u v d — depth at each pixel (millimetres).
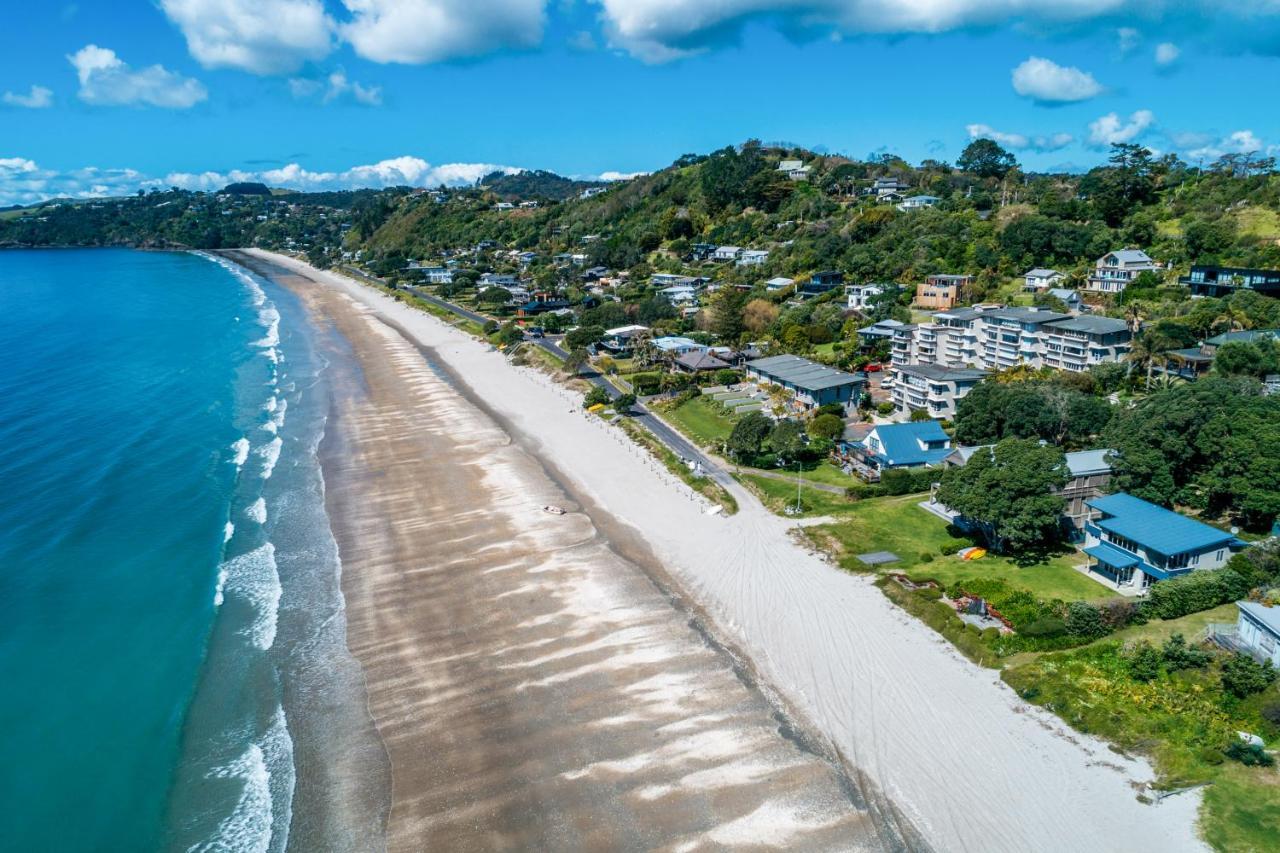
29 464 83312
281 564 62969
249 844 37125
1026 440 66312
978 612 52625
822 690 46562
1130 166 149625
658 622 54250
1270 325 94500
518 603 57000
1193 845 34969
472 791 39812
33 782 40875
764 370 106375
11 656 50656
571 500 75375
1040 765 40031
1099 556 56844
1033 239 139625
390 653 51344
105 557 63406
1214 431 63312
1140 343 88188
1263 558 53906
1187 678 44781
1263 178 136750
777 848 35969
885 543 63844
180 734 44312
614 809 38406
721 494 74500
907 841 36188
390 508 73625
